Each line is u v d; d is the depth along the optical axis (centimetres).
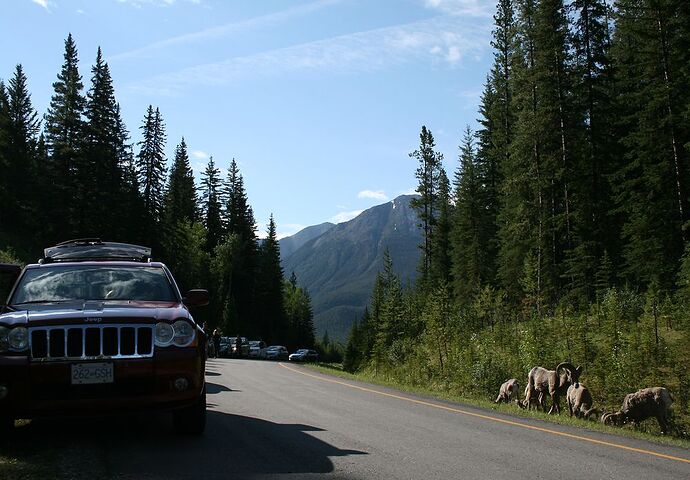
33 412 568
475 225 6053
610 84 4000
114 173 5503
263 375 1977
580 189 3828
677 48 3281
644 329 1570
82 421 791
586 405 1309
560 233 4034
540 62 3909
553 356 1747
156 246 6212
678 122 3203
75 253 805
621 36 4494
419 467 612
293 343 11569
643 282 3581
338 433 799
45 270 746
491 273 5591
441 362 2370
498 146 5791
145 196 6438
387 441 757
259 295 9900
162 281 755
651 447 815
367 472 579
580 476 606
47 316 598
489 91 6344
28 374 570
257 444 689
